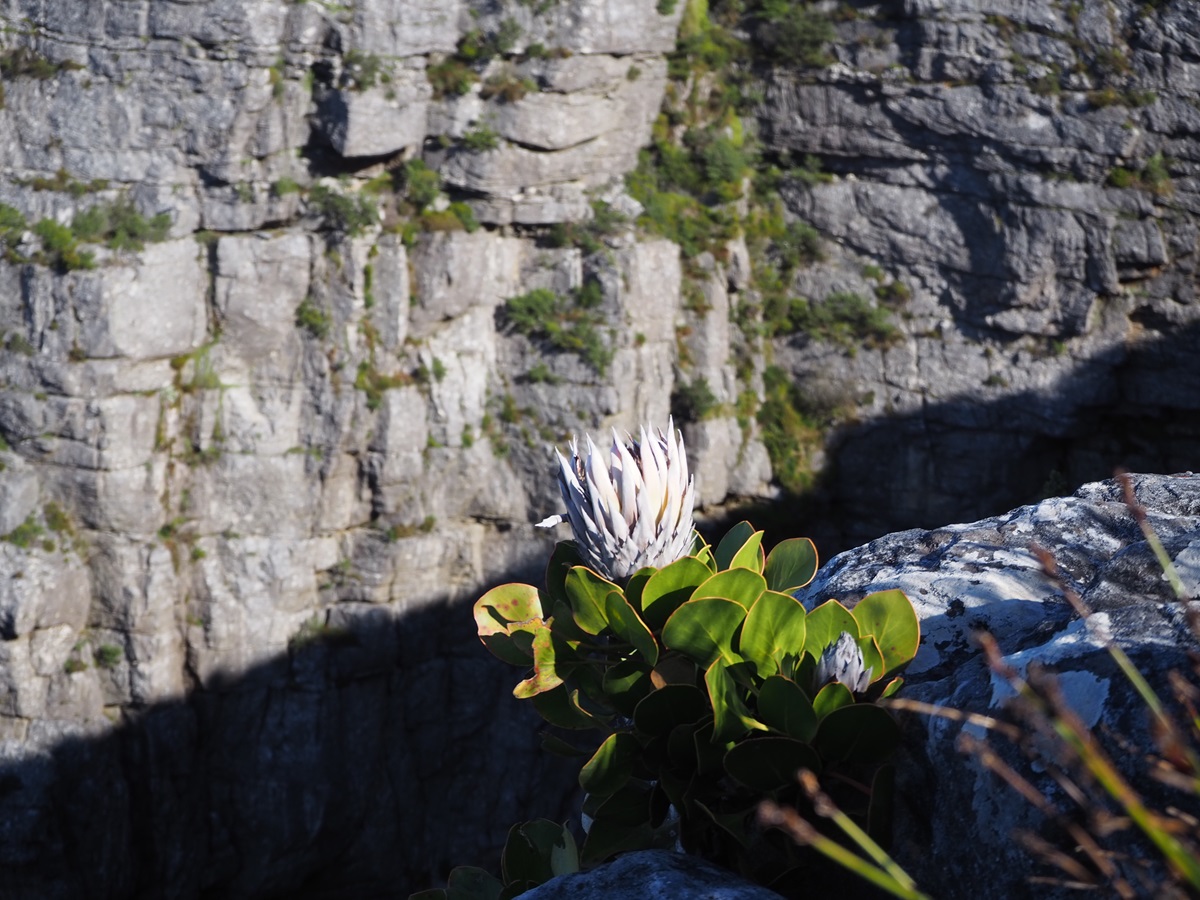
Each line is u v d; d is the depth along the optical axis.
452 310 22.03
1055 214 21.98
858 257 23.38
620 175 22.95
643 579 2.70
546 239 22.48
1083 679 2.26
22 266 20.28
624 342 22.30
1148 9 21.00
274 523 22.09
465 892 3.20
